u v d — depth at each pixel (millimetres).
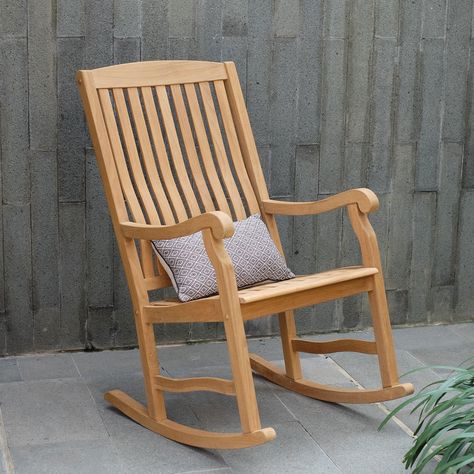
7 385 3344
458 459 2434
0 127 3445
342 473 2748
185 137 3277
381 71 3807
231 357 2742
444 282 4086
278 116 3729
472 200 4035
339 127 3805
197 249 3039
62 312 3650
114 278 3678
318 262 3893
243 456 2855
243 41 3637
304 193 3820
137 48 3531
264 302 2811
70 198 3568
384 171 3898
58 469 2734
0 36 3383
